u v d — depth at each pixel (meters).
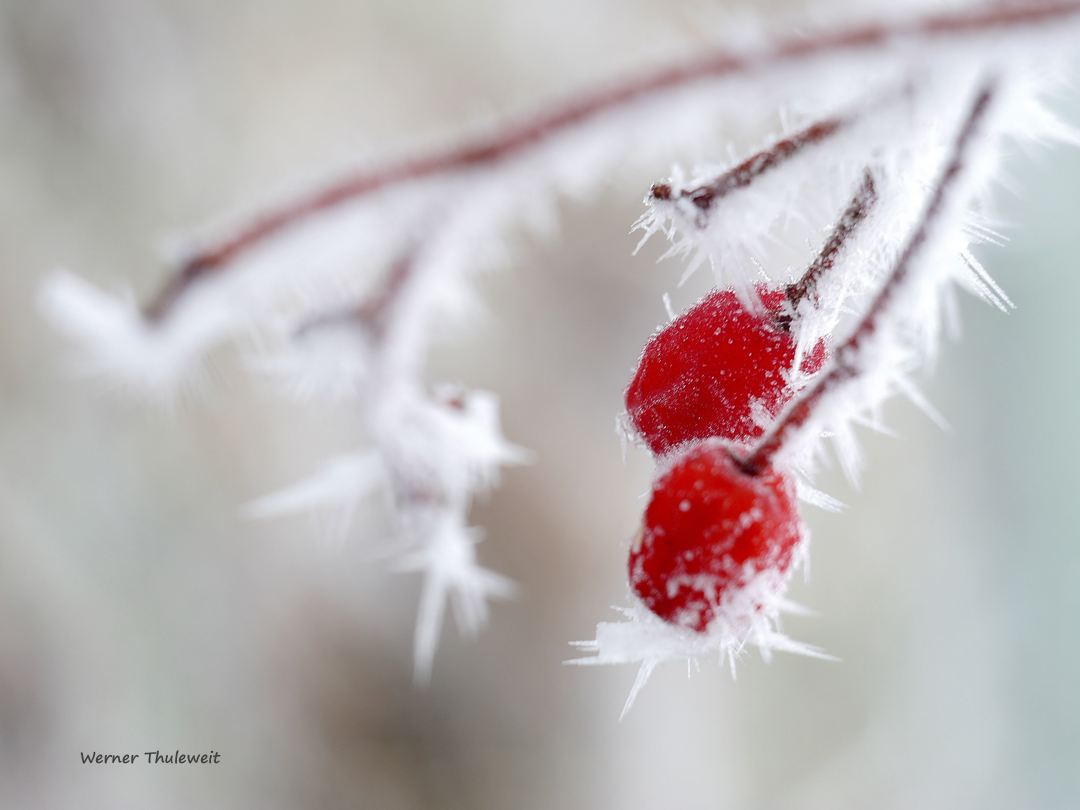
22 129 0.32
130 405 0.33
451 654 0.36
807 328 0.13
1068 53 0.12
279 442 0.35
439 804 0.35
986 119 0.12
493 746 0.36
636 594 0.13
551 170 0.15
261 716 0.34
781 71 0.14
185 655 0.33
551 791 0.36
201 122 0.34
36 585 0.31
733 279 0.13
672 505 0.13
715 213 0.13
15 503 0.32
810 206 0.13
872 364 0.12
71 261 0.32
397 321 0.16
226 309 0.16
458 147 0.15
